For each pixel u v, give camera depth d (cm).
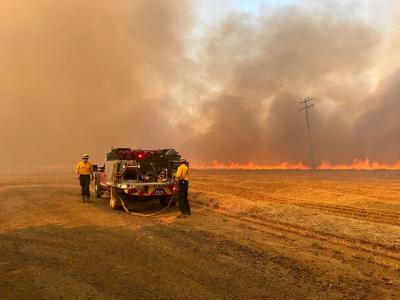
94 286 461
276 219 929
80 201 1388
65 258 593
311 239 722
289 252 626
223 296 428
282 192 1580
